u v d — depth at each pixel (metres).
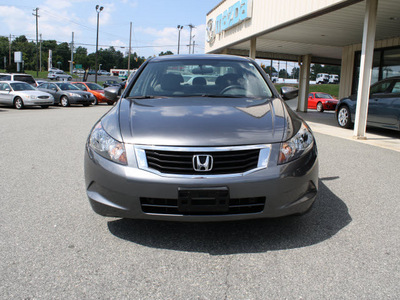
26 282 2.02
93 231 2.73
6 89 16.73
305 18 9.41
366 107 7.61
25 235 2.64
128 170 2.35
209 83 3.59
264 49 17.69
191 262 2.28
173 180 2.27
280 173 2.35
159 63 3.96
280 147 2.43
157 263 2.26
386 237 2.67
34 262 2.25
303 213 2.54
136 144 2.40
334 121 12.64
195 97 3.32
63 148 6.15
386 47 12.62
